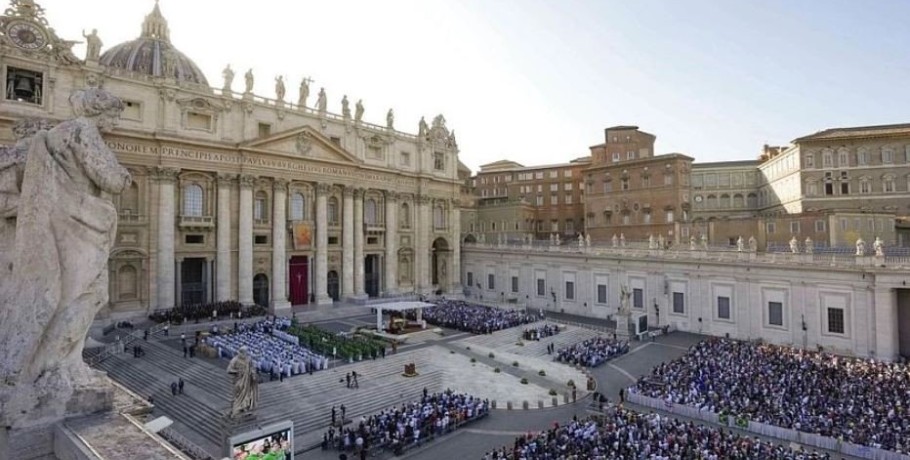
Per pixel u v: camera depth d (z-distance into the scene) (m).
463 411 30.66
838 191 66.69
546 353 47.28
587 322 61.12
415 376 37.81
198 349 38.72
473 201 100.69
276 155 57.97
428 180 76.69
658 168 77.06
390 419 28.67
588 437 25.95
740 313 51.78
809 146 68.44
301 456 25.89
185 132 52.19
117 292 47.53
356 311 60.62
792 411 29.55
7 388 6.50
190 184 53.19
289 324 48.03
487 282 78.69
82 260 7.08
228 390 31.30
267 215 58.72
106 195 7.45
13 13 42.28
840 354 44.94
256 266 57.69
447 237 79.88
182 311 48.12
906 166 63.28
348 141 67.06
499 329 53.50
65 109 44.88
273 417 29.06
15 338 6.62
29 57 42.81
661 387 34.75
